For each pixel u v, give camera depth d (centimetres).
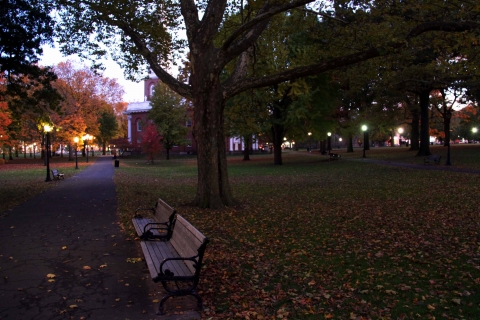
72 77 4891
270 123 3306
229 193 1257
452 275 568
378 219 996
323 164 3544
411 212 1074
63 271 595
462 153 3522
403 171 2425
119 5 1223
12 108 1847
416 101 4269
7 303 467
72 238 819
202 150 1206
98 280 554
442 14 1155
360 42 1401
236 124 3169
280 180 2219
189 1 1159
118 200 1438
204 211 1146
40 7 1501
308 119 3397
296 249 733
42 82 1722
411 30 1126
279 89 1449
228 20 1457
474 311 443
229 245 768
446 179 1866
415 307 459
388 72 1702
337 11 1433
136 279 560
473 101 3116
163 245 631
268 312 450
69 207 1259
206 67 1143
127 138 7806
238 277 575
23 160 6034
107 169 3638
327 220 1007
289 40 2628
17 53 1543
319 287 532
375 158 3866
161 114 5703
